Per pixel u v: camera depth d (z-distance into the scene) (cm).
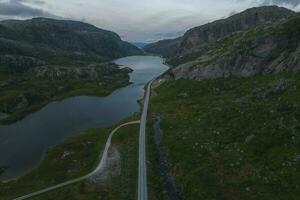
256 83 15962
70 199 9688
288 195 7962
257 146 10075
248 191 8462
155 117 16100
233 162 9725
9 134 16162
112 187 10138
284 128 10312
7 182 11425
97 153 12800
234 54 19075
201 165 10119
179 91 19912
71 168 11906
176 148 11681
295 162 8869
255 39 18712
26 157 13450
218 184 9031
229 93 16475
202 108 15212
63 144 13875
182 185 9494
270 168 9025
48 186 10756
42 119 18425
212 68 19712
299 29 17312
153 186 9756
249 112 12262
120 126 15538
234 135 11175
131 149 12494
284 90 13300
